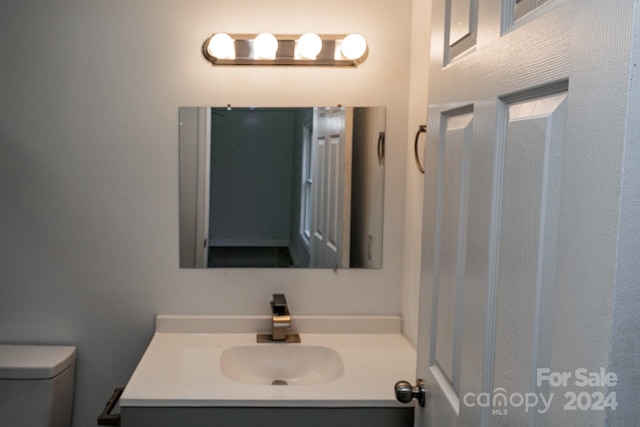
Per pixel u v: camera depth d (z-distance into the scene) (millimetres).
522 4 908
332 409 1735
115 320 2287
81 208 2238
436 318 1323
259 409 1722
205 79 2223
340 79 2252
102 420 1863
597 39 682
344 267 2322
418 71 2125
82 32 2176
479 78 1062
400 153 2291
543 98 842
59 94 2191
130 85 2207
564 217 744
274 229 2299
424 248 1412
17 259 2240
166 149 2240
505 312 927
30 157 2205
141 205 2254
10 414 2096
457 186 1177
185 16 2195
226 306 2309
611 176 648
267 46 2152
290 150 2271
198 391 1749
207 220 2275
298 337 2250
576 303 710
